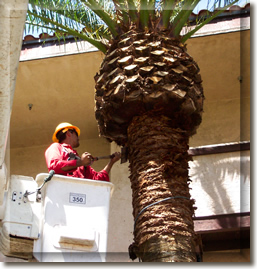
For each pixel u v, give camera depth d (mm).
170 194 6254
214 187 8680
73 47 10273
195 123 6945
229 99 11227
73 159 6852
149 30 7211
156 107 6691
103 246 6266
